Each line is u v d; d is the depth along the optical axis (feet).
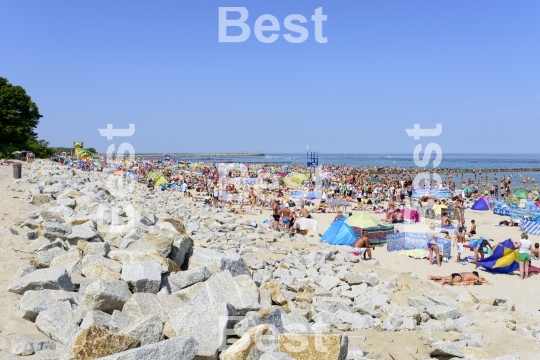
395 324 30.07
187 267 31.63
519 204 105.91
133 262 25.99
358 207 114.83
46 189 62.49
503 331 30.71
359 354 23.89
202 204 106.42
